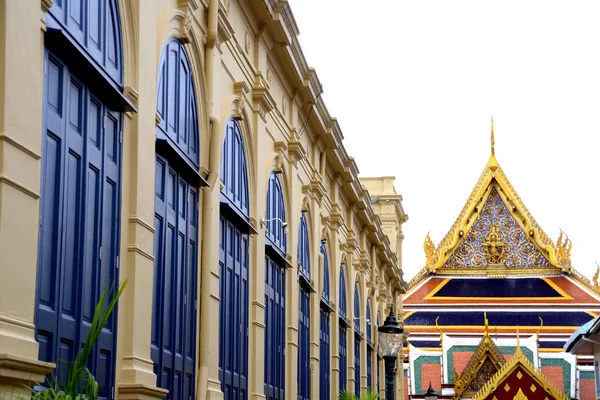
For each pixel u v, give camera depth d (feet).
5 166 32.76
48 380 36.22
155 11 48.26
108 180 43.24
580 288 219.61
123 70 44.98
